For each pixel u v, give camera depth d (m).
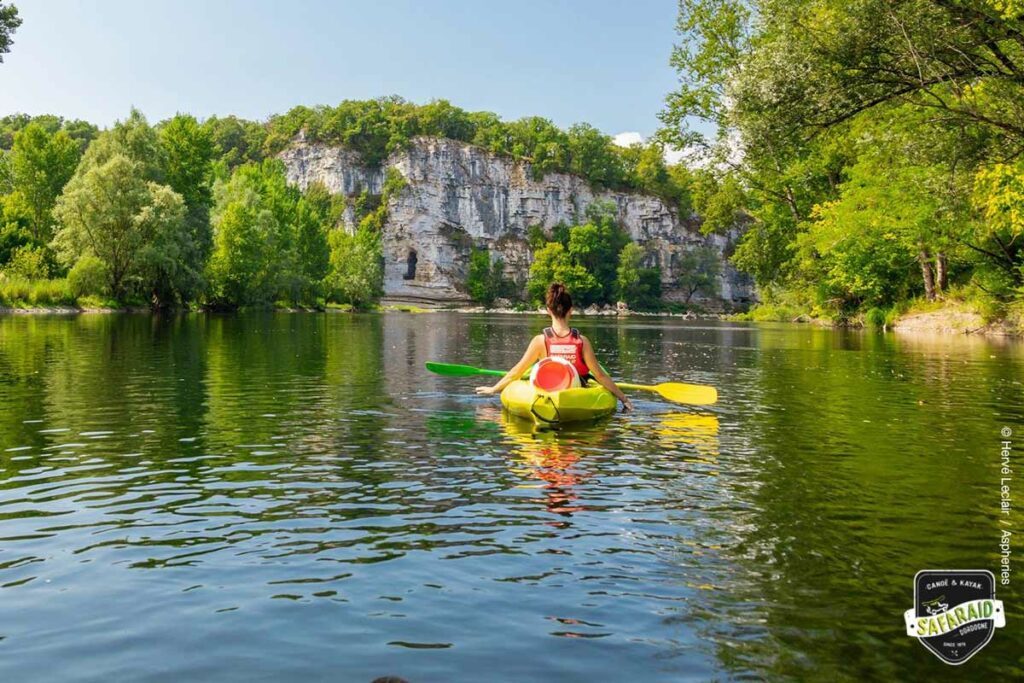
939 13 13.88
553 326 8.30
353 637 2.72
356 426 7.11
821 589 3.17
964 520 4.16
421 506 4.43
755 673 2.46
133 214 46.91
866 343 21.97
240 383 10.42
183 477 5.08
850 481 5.06
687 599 3.06
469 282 131.38
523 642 2.68
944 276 30.95
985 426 7.31
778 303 63.66
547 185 143.00
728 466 5.51
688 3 31.17
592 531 3.96
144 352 15.48
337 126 141.50
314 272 87.06
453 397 9.18
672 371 13.32
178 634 2.74
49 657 2.56
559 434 6.83
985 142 16.28
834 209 31.05
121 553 3.59
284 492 4.72
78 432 6.62
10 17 32.50
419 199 131.75
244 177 73.00
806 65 14.45
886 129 17.38
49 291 43.62
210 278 55.41
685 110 33.38
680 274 145.12
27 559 3.50
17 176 57.12
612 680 2.41
